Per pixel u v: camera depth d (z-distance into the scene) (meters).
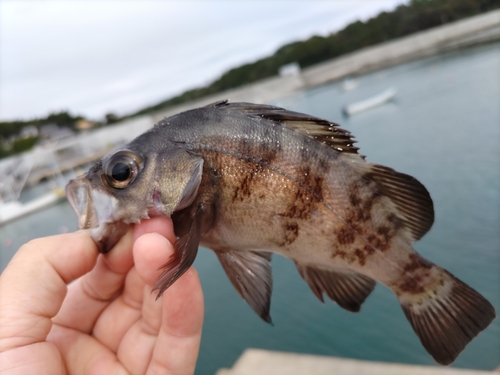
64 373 0.17
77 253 0.17
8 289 0.16
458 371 0.35
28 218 2.52
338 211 0.17
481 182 0.82
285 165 0.17
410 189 0.17
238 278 0.18
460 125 1.32
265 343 0.61
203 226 0.17
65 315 0.19
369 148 1.41
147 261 0.15
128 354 0.18
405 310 0.18
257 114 0.18
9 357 0.15
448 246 0.65
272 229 0.17
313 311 0.65
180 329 0.16
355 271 0.18
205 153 0.17
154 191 0.17
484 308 0.17
